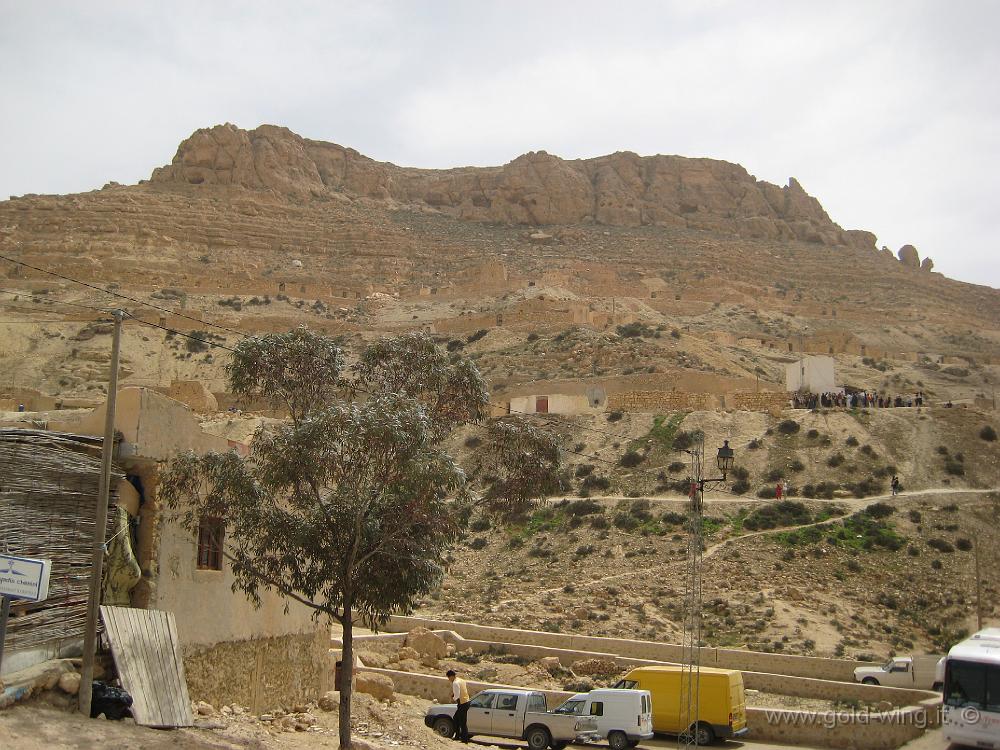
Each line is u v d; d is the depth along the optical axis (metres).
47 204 173.12
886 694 38.72
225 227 183.88
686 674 34.56
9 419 23.84
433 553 22.33
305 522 21.42
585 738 30.80
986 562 56.09
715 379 85.94
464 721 31.56
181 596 22.81
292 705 27.55
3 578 17.20
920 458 69.94
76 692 19.11
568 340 106.50
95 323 111.94
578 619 49.88
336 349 24.39
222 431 70.31
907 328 163.25
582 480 69.88
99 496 19.73
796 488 66.50
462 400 24.58
